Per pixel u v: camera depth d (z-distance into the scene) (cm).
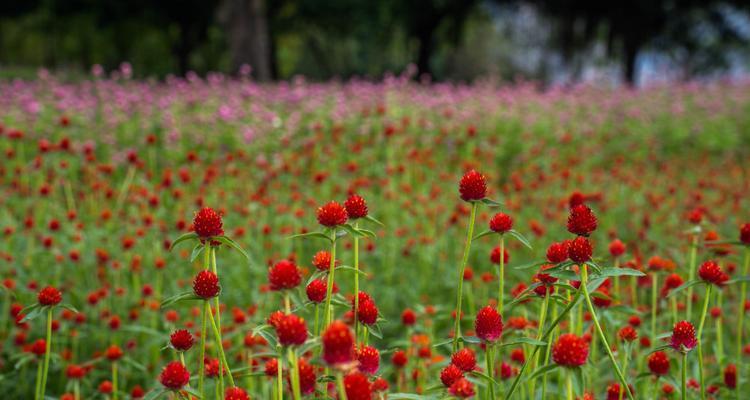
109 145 1127
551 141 1455
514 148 1369
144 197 738
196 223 230
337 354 172
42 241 625
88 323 553
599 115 1614
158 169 1077
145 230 651
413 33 3553
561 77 3500
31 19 4053
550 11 3422
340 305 244
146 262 629
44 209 750
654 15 3434
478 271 716
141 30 3938
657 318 432
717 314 409
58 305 283
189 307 570
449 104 1532
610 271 222
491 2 3547
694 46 3797
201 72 4166
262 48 2355
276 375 248
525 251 728
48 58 4644
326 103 1511
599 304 315
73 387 404
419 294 643
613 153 1438
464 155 1205
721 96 1945
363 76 4084
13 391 464
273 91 1639
